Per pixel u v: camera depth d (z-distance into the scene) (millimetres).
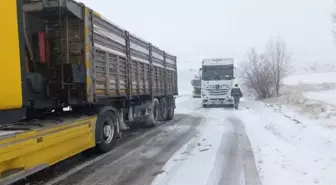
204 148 7871
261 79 29406
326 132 9078
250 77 30391
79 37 6770
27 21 5727
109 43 7930
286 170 5684
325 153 6750
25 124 5266
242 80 31812
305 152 6988
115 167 6258
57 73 6598
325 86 32594
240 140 8898
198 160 6648
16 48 4504
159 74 13508
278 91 29109
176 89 16984
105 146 7605
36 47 6008
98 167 6281
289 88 32625
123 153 7531
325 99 19578
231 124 12672
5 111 4555
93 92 6914
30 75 5426
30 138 4613
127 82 9227
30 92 5461
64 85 6590
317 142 7906
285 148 7516
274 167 5914
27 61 5426
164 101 14227
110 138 7957
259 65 29781
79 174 5805
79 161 6816
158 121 13148
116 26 8414
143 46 11070
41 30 6379
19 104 4586
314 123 11070
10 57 4375
